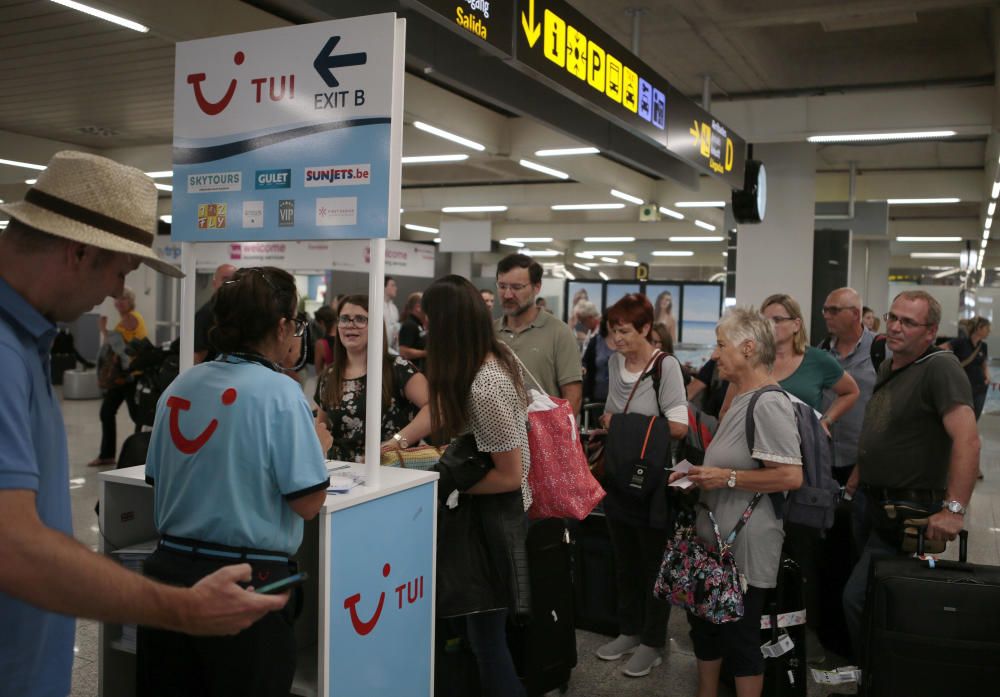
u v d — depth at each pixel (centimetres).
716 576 268
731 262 1041
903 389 300
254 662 173
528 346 402
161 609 115
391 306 1115
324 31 224
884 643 261
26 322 125
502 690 254
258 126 236
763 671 279
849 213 1173
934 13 644
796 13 634
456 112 845
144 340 676
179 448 180
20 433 114
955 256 2489
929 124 802
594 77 417
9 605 121
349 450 303
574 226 2048
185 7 525
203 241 247
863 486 318
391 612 222
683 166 927
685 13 643
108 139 1066
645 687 331
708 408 506
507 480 246
